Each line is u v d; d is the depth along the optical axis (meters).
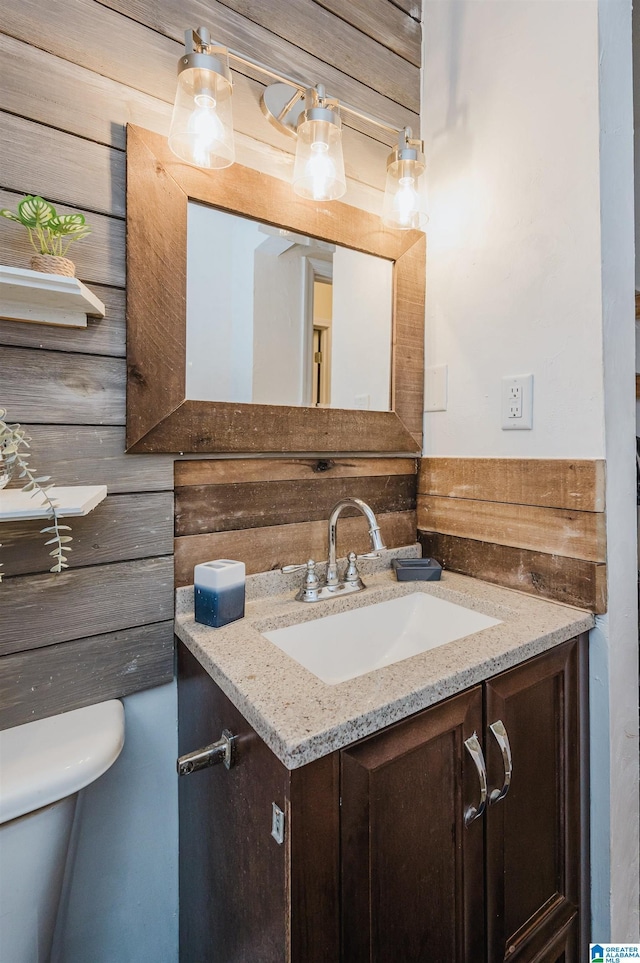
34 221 0.65
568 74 0.89
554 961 0.83
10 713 0.71
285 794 0.51
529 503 0.98
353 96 1.07
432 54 1.17
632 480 0.94
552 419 0.94
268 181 0.93
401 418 1.16
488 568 1.07
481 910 0.71
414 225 1.05
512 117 0.99
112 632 0.79
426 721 0.63
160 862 0.86
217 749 0.64
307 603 0.93
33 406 0.72
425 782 0.63
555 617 0.87
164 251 0.81
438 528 1.18
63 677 0.75
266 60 0.94
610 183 0.87
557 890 0.86
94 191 0.76
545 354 0.95
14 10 0.69
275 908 0.53
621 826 0.93
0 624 0.70
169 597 0.85
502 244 1.02
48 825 0.62
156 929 0.86
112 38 0.77
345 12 1.05
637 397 1.57
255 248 0.93
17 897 0.59
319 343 1.02
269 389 0.95
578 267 0.89
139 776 0.84
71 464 0.75
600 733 0.90
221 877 0.68
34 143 0.71
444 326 1.15
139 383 0.79
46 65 0.72
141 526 0.81
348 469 1.10
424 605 1.07
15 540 0.71
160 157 0.81
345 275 1.06
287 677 0.63
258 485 0.95
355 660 0.97
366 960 0.57
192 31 0.75
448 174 1.13
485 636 0.78
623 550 0.92
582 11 0.87
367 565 1.13
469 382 1.10
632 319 0.93
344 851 0.55
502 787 0.71
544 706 0.82
